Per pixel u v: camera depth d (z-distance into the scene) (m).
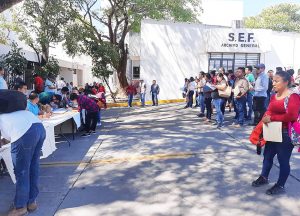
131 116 14.68
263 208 4.37
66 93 11.50
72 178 5.83
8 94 4.23
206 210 4.36
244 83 10.02
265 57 22.61
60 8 18.89
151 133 9.76
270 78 10.71
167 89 21.95
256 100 9.57
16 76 16.19
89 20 23.78
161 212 4.34
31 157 4.30
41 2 19.05
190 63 22.06
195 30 22.03
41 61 19.78
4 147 4.71
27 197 4.29
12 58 16.05
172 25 21.75
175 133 9.55
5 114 4.20
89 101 9.96
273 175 5.57
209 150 7.39
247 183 5.29
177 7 23.56
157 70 21.88
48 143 6.50
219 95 10.11
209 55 22.22
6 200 4.84
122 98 25.47
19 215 4.27
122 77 25.98
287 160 4.70
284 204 4.46
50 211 4.46
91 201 4.78
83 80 43.12
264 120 4.71
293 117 4.47
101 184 5.48
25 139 4.16
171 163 6.51
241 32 21.77
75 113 9.21
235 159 6.62
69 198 4.91
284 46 22.92
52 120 7.75
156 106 19.41
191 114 14.08
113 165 6.54
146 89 21.86
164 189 5.16
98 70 22.14
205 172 5.89
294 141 4.51
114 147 8.12
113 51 22.22
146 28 21.62
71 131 9.27
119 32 27.11
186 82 18.08
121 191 5.13
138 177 5.76
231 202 4.59
